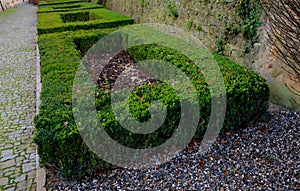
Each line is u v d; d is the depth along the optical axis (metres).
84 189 2.06
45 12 9.37
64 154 1.99
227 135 2.68
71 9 10.20
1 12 14.19
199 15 4.55
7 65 5.09
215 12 4.12
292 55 2.21
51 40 4.75
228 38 3.95
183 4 4.98
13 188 2.18
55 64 3.32
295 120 2.90
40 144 1.94
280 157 2.35
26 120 3.19
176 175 2.19
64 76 2.91
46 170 2.22
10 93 3.90
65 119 2.09
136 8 7.56
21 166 2.43
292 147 2.46
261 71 3.44
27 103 3.60
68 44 4.49
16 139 2.82
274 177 2.14
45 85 2.67
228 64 3.24
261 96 2.78
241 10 3.58
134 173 2.22
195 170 2.24
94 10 9.45
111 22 6.70
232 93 2.55
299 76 2.37
